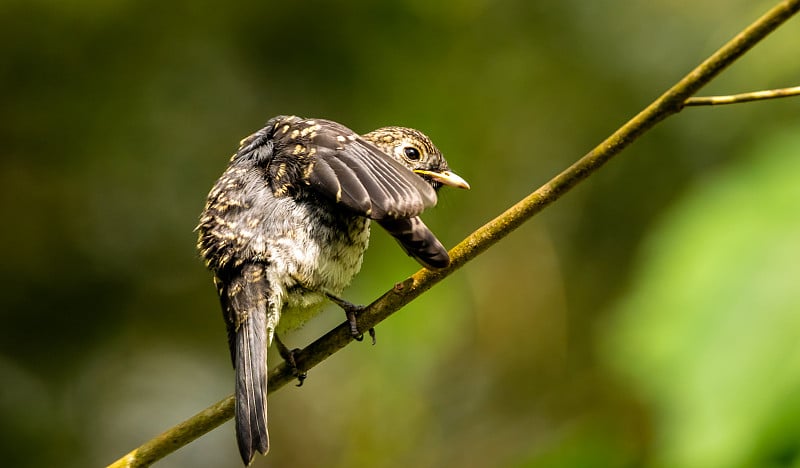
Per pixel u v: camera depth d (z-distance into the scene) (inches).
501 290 526.9
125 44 467.8
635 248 530.3
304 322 268.7
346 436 499.8
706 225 292.0
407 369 466.3
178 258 495.5
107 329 494.9
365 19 465.4
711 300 274.8
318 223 250.5
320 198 250.8
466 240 233.0
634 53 546.6
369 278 421.4
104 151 478.3
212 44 474.0
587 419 491.2
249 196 256.4
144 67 472.4
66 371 490.9
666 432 267.9
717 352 265.6
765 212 284.7
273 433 514.9
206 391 517.0
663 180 535.5
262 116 479.8
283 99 475.8
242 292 249.0
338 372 492.4
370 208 226.2
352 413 494.3
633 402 437.1
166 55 473.4
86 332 491.8
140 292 496.7
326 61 468.1
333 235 252.1
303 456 508.4
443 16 479.5
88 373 495.2
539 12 540.4
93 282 490.3
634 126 217.6
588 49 547.2
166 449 245.3
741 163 307.3
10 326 480.4
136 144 479.5
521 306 527.8
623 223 538.0
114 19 460.1
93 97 470.0
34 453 479.2
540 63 542.0
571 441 344.2
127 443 503.2
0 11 446.0
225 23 468.1
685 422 260.4
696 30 536.4
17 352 482.3
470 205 492.7
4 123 466.0
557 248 535.8
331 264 252.5
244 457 230.1
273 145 261.9
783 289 265.0
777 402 248.8
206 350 515.5
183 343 512.4
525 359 526.9
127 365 503.5
